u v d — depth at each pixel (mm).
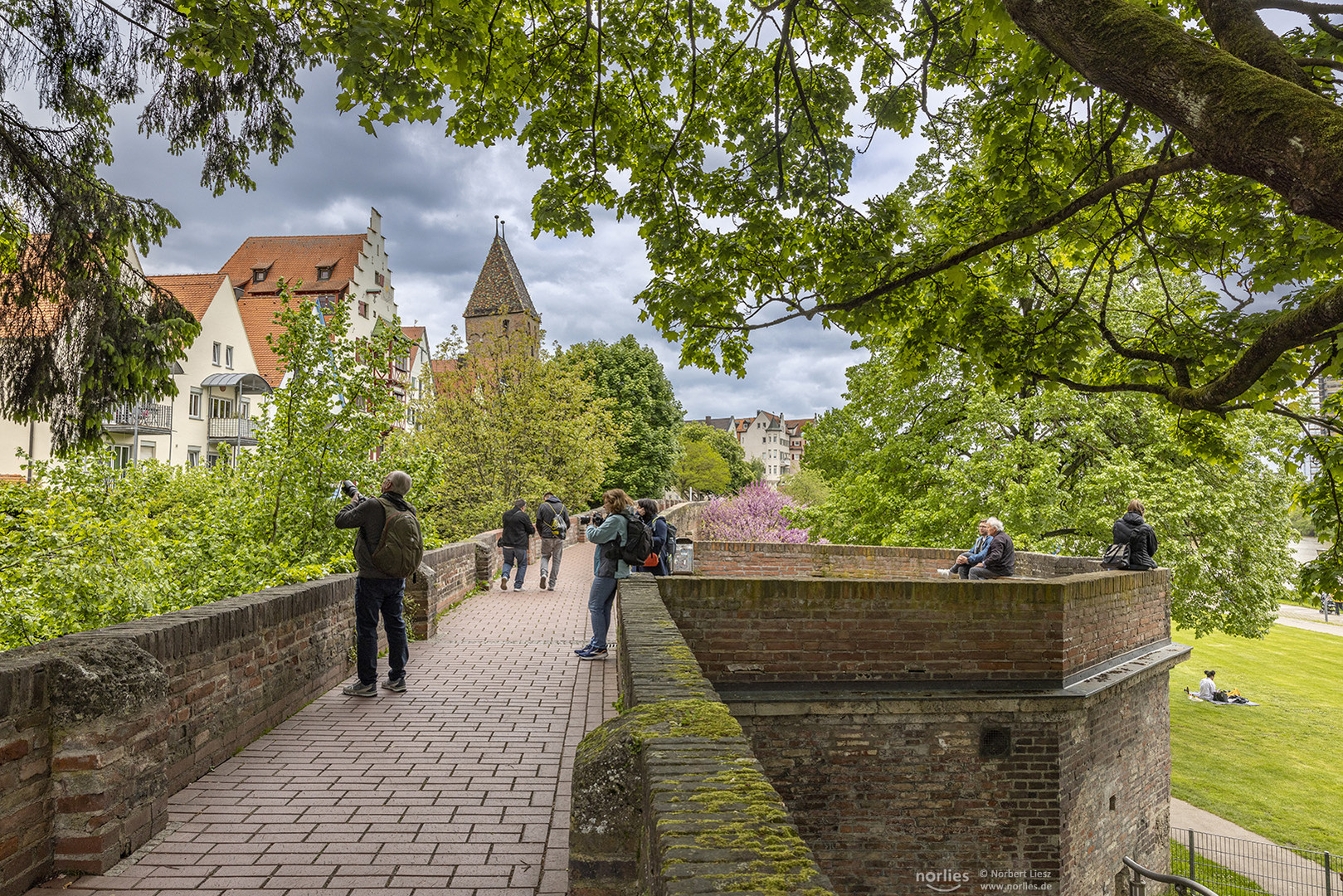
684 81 8172
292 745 5574
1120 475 19812
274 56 6367
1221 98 2953
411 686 7441
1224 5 3857
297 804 4461
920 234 8039
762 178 7719
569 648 9719
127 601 8789
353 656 7957
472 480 28109
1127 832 9812
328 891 3430
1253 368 5129
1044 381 7934
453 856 3805
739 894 1444
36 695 3434
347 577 7828
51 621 8102
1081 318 7793
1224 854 15656
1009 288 8297
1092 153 7250
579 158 7852
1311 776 20656
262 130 6715
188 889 3432
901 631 7824
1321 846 16250
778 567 16609
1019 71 7051
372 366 12555
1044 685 8031
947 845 7801
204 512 11883
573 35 7543
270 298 49219
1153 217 7844
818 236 7758
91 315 8094
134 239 8117
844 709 7598
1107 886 9227
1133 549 10523
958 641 7914
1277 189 2885
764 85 7988
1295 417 6773
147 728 3941
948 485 22375
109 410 8617
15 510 8648
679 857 1592
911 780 7773
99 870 3553
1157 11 6105
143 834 3889
